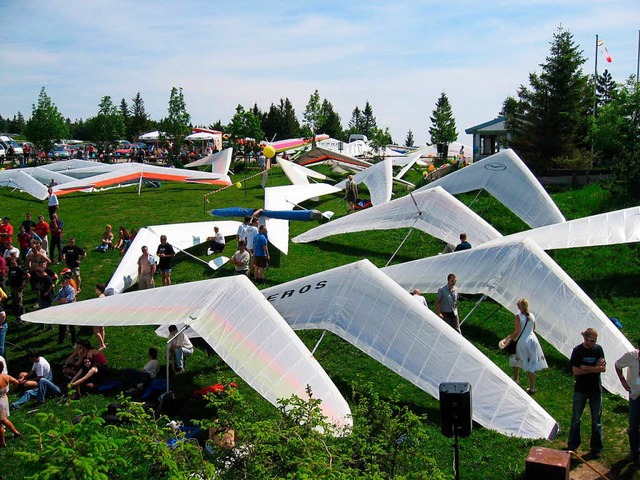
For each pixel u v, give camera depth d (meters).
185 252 20.36
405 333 11.41
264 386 10.35
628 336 13.61
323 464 5.71
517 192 21.73
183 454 6.15
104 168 38.22
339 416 9.71
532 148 31.52
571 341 12.50
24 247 20.27
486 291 13.92
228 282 12.39
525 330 11.09
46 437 5.64
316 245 22.00
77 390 12.00
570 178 27.69
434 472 6.34
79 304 13.34
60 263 21.19
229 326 11.45
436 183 23.53
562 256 19.02
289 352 10.84
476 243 18.66
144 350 14.19
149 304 12.59
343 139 96.31
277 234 21.36
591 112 37.91
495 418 9.96
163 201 31.72
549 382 11.69
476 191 26.53
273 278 18.47
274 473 6.11
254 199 31.77
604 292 16.38
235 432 6.78
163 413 10.79
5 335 14.56
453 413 7.00
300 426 6.60
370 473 6.07
